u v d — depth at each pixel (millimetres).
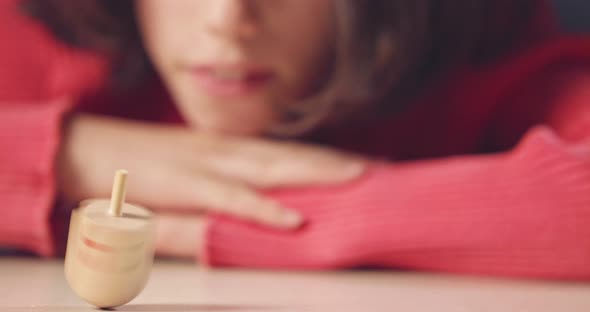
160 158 570
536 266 501
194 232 530
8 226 533
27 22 681
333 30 596
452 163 529
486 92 656
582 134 560
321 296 434
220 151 582
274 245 521
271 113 628
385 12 588
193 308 395
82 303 395
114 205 384
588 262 496
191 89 613
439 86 666
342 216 523
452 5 626
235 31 572
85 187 556
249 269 521
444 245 507
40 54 688
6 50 682
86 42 669
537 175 502
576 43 611
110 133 571
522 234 501
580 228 495
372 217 515
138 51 670
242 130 630
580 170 496
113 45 665
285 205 539
